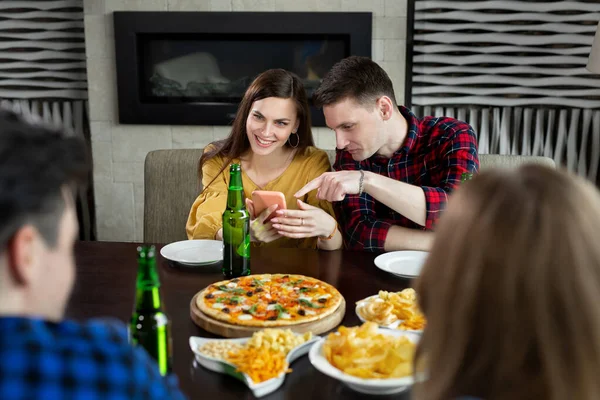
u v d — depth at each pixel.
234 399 0.91
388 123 1.85
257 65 3.54
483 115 3.53
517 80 3.45
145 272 0.86
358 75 1.73
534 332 0.42
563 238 0.42
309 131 1.99
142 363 0.52
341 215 1.95
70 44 3.68
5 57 3.71
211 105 3.53
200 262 1.52
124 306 1.27
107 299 1.31
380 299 1.23
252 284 1.32
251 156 2.03
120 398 0.48
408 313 1.15
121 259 1.59
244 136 1.99
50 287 0.54
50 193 0.50
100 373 0.48
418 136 1.90
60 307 0.57
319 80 3.53
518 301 0.43
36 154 0.50
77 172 0.53
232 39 3.51
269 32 3.44
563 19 3.34
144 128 3.61
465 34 3.43
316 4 3.43
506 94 3.48
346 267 1.54
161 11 3.46
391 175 1.93
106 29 3.51
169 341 0.90
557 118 3.47
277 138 1.90
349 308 1.26
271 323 1.11
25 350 0.47
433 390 0.47
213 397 0.91
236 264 1.44
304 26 3.42
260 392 0.91
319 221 1.65
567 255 0.42
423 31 3.46
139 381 0.50
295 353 1.01
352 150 1.83
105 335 0.53
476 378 0.45
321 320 1.14
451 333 0.45
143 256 0.86
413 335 1.00
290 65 3.54
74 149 0.53
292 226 1.63
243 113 1.95
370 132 1.78
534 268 0.42
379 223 1.83
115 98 3.59
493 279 0.44
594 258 0.42
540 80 3.44
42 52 3.70
